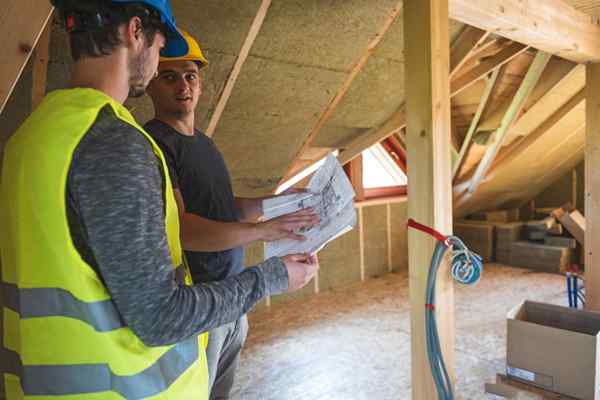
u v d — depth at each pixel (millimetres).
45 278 601
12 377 703
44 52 1409
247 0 1607
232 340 1320
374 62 2256
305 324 3232
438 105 1480
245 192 2912
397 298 3760
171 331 604
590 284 2668
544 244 4613
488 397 2164
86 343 606
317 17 1823
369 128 2916
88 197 565
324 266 3998
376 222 4410
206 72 1834
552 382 1835
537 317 2123
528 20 1883
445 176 1523
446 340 1584
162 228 618
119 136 595
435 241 1512
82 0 621
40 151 585
